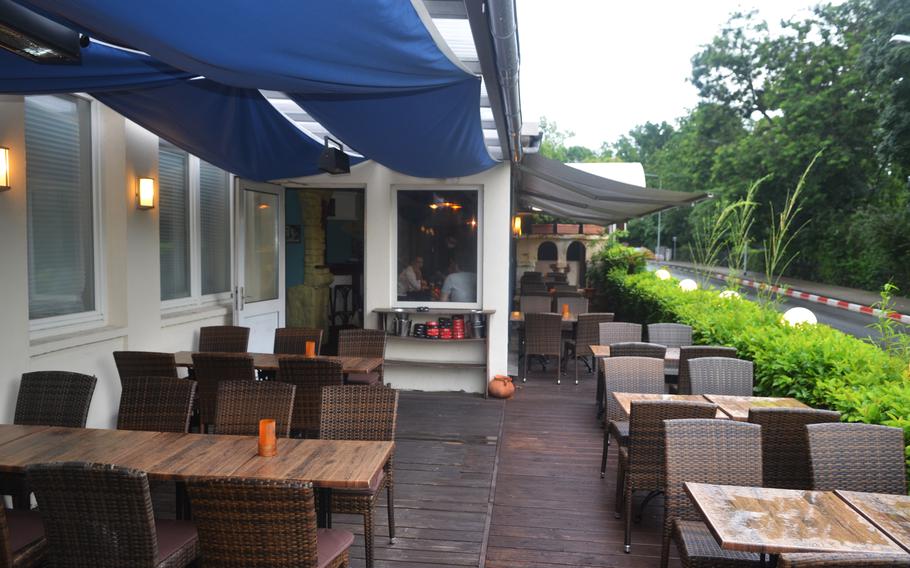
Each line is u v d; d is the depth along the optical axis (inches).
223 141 206.2
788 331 232.5
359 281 445.4
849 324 603.8
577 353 327.0
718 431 125.3
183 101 170.1
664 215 1824.6
